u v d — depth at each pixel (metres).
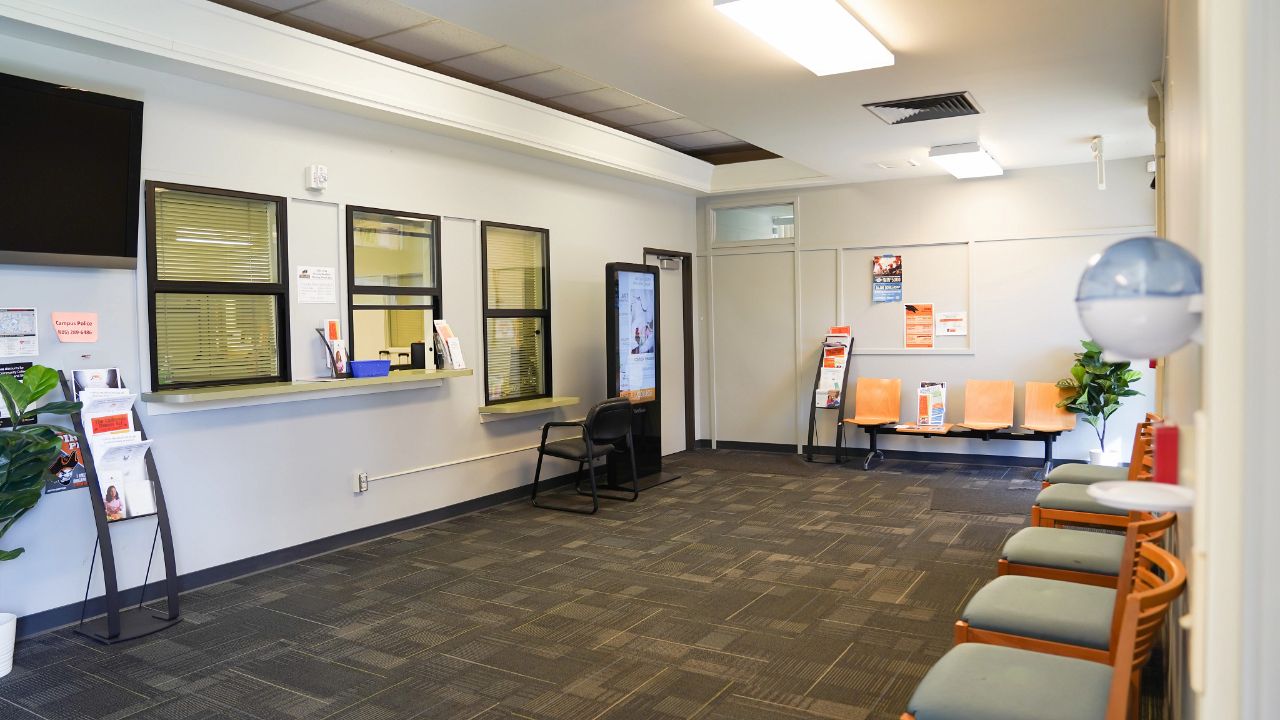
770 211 9.14
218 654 3.71
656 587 4.53
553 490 7.21
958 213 8.13
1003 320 7.97
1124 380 7.03
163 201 4.54
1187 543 1.92
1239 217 0.99
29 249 3.85
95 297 4.21
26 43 3.91
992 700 1.96
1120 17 3.85
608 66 4.55
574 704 3.17
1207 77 1.02
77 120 3.95
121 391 4.10
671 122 7.87
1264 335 0.98
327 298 5.38
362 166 5.59
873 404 8.48
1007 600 2.58
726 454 9.01
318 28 5.23
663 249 8.80
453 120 5.85
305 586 4.64
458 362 6.06
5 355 3.87
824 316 8.83
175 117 4.53
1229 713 1.01
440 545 5.46
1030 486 6.95
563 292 7.38
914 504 6.39
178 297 4.64
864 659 3.53
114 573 3.90
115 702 3.26
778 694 3.22
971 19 3.89
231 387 4.68
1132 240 1.16
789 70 4.63
